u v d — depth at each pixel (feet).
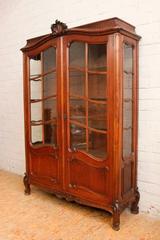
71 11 8.90
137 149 7.47
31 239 6.23
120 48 6.20
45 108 8.02
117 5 7.71
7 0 11.06
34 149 8.38
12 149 11.65
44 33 9.89
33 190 9.45
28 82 8.39
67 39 7.09
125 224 6.93
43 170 8.21
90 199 7.03
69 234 6.44
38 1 9.93
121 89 6.33
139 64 7.31
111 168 6.48
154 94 7.15
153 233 6.48
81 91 7.02
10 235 6.40
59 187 7.76
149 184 7.42
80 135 7.16
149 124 7.30
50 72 7.70
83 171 7.13
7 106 11.68
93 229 6.67
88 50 6.78
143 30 7.20
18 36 10.84
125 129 6.85
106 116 6.56
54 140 7.85
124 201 6.79
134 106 7.11
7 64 11.44
